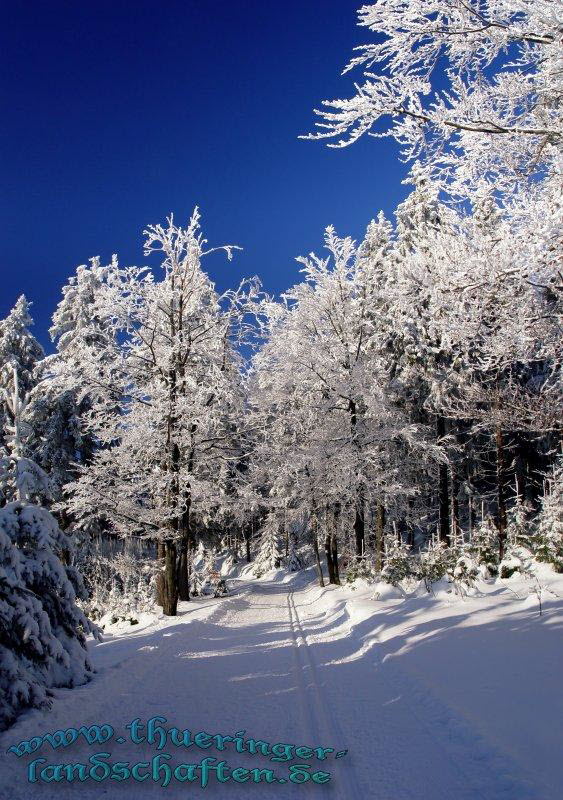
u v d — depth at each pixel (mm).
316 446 21188
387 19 5875
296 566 39469
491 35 5773
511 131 6047
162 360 17594
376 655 8719
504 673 6398
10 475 8828
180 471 16922
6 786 4516
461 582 11914
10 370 27578
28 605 6520
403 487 23172
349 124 6191
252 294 19188
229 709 6355
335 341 22531
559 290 6754
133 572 18812
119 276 17719
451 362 21656
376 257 23391
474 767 4371
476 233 6848
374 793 4176
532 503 25438
